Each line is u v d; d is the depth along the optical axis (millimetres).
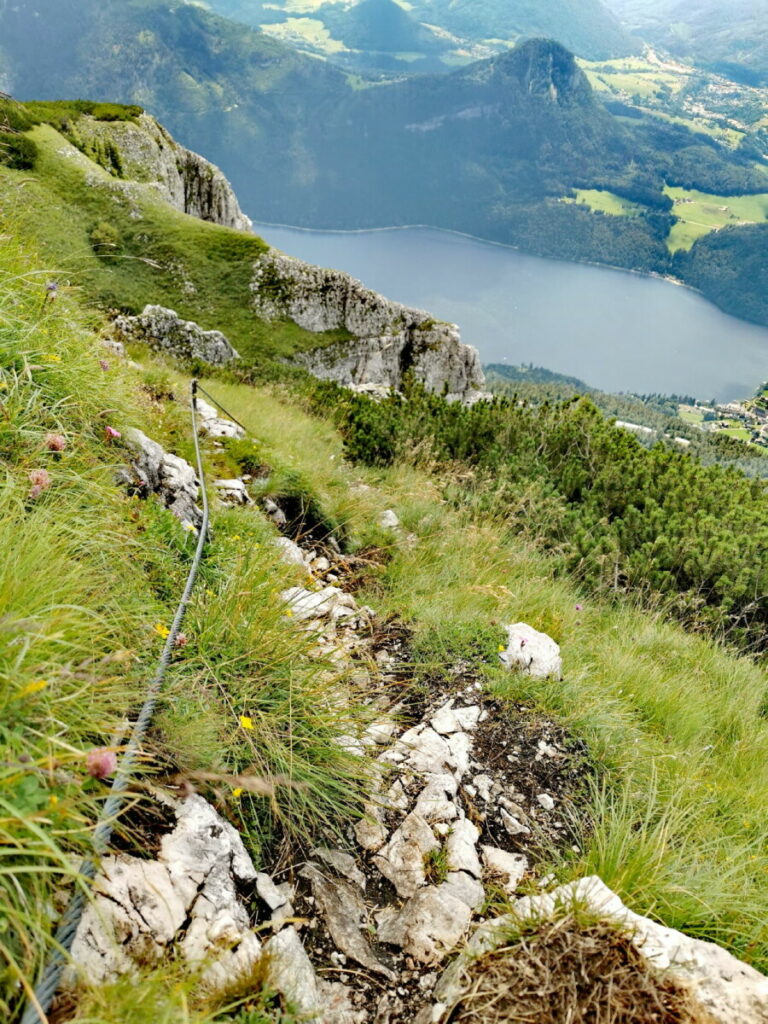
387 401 17328
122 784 2375
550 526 9328
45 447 3666
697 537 8930
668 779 4234
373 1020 2527
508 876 3266
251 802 3141
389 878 3172
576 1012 2131
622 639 6906
